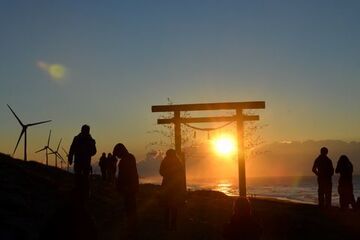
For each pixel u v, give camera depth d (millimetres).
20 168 23641
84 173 17719
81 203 8500
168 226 18422
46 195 20266
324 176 24500
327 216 22172
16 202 17266
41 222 15977
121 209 22391
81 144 17766
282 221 21031
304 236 18375
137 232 16375
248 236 11086
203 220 21281
